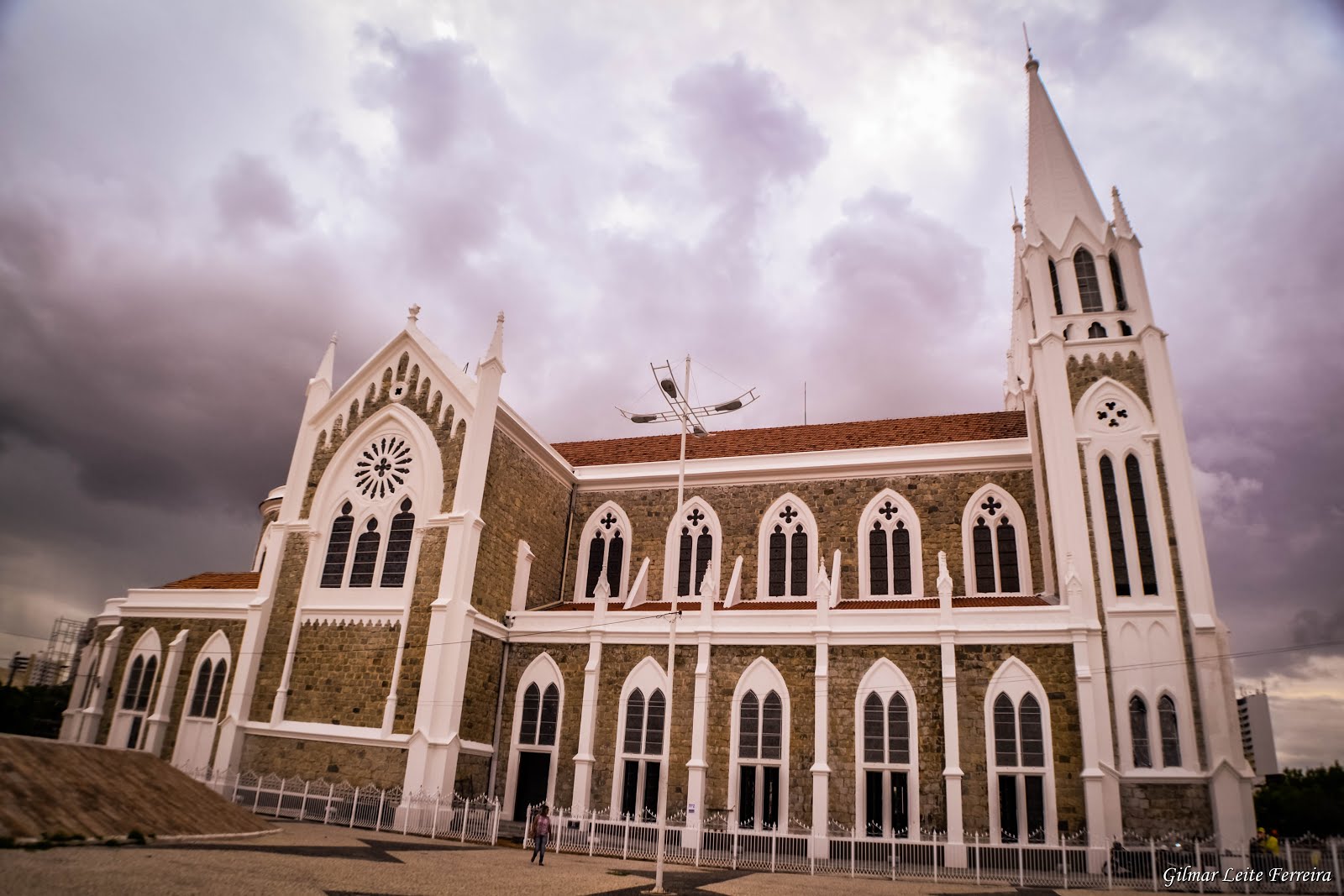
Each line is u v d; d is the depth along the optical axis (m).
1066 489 38.25
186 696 42.91
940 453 44.22
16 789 21.50
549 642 41.16
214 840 24.94
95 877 16.17
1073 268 43.31
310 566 42.16
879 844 32.66
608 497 50.50
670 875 26.92
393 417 43.72
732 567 45.78
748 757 35.88
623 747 37.78
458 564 38.84
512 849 31.75
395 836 32.44
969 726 33.78
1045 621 34.50
